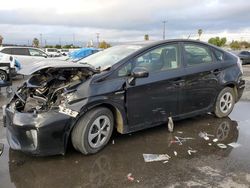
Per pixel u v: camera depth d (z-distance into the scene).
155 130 5.57
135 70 4.68
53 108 4.16
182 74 5.36
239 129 5.71
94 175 3.95
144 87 4.86
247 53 27.05
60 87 4.36
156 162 4.30
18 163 4.29
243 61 26.64
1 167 4.17
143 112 4.95
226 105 6.32
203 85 5.75
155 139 5.16
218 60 6.11
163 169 4.09
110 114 4.66
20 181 3.81
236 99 6.53
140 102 4.87
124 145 4.89
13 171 4.06
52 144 4.14
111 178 3.87
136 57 4.93
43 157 4.45
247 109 7.18
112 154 4.57
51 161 4.34
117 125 4.84
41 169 4.12
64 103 4.18
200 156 4.49
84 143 4.37
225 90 6.20
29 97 4.59
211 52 6.05
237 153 4.60
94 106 4.40
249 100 8.17
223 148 4.79
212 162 4.28
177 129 5.66
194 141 5.09
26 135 4.16
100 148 4.64
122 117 4.73
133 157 4.47
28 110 4.31
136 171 4.04
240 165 4.18
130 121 4.84
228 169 4.06
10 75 9.56
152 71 5.03
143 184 3.71
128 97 4.72
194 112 5.74
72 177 3.91
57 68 4.41
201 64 5.75
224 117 6.41
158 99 5.08
